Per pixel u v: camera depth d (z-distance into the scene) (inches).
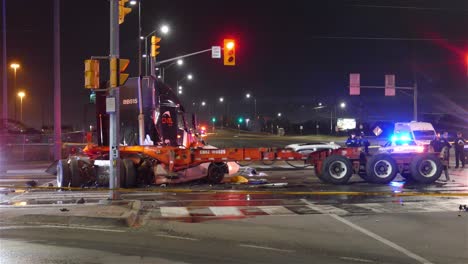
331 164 721.0
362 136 970.1
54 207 487.8
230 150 715.4
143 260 298.2
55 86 1159.6
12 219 430.6
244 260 299.9
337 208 502.3
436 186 698.8
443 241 351.6
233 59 1097.4
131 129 722.2
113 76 511.2
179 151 703.1
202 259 301.7
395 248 331.6
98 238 362.3
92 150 729.0
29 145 1373.0
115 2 515.5
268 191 633.6
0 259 298.4
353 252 320.5
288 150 733.9
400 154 738.8
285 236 370.3
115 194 520.7
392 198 572.4
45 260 296.5
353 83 1860.2
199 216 460.1
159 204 536.1
